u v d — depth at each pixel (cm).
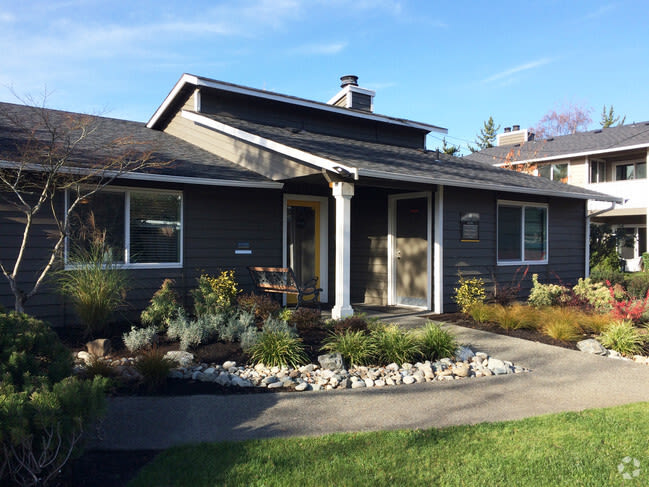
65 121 987
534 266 1264
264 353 614
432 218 1071
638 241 2338
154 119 1352
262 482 341
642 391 571
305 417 468
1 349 382
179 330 689
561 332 820
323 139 1218
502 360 690
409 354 649
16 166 681
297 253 1153
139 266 865
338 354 626
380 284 1205
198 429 437
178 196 918
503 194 1176
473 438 421
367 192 1244
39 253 773
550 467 368
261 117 1287
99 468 364
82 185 750
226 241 972
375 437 420
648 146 2019
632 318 921
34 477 294
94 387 334
